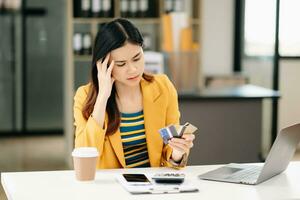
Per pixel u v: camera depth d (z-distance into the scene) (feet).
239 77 20.58
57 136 25.84
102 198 6.67
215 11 21.85
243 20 21.97
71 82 19.31
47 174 7.82
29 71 25.85
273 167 7.60
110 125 8.27
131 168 8.27
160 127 8.54
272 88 21.53
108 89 8.02
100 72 8.07
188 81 18.01
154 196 6.79
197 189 7.04
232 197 6.81
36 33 25.76
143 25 21.81
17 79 25.79
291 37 21.52
